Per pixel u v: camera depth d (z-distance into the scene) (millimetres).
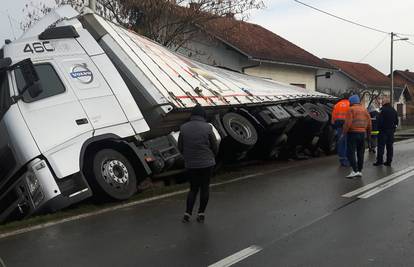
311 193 9133
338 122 13070
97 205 8570
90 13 10258
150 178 10086
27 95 8078
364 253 5539
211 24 19719
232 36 21672
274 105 13422
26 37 9461
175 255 5664
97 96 8883
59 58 8758
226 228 6770
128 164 9070
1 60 8062
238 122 11711
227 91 12094
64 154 8062
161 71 10531
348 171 11922
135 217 7590
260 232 6520
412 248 5680
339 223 6879
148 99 9695
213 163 7102
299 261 5336
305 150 15750
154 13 18359
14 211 8086
